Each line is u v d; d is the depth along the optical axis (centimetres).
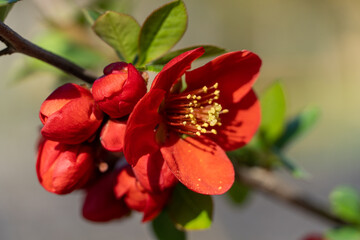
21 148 81
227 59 23
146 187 23
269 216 74
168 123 24
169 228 26
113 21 23
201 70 23
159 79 22
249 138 24
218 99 24
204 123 24
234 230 71
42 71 32
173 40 24
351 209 30
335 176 84
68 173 22
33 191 73
